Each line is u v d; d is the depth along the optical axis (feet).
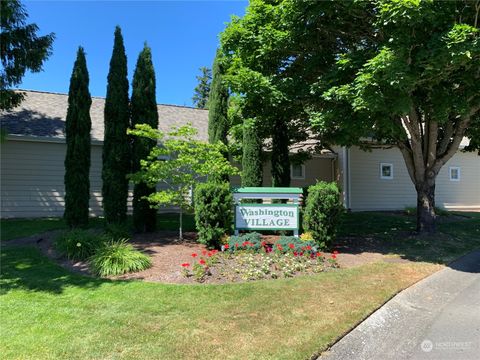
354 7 24.89
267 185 54.95
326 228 25.99
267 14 29.84
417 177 34.58
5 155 42.80
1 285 18.53
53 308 15.43
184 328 13.62
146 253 24.72
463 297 18.49
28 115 47.57
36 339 12.63
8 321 14.12
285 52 30.68
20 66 39.42
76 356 11.53
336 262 22.67
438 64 21.70
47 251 25.81
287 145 37.50
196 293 17.28
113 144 32.89
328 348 12.60
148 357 11.53
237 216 27.45
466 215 53.16
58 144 45.32
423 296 18.42
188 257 23.65
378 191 59.93
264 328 13.74
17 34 38.29
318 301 16.53
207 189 25.59
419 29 22.91
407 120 32.24
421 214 34.40
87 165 33.32
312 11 25.82
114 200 32.65
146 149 33.17
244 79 28.22
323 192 26.04
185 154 28.53
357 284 19.04
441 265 23.84
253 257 22.81
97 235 25.81
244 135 37.19
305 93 28.60
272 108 31.17
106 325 13.79
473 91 24.98
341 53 30.48
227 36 30.50
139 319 14.37
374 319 15.14
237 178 53.52
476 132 35.81
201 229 25.61
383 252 27.22
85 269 21.42
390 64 21.06
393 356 12.43
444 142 33.94
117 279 19.56
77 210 32.53
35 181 44.04
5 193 42.68
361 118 26.23
